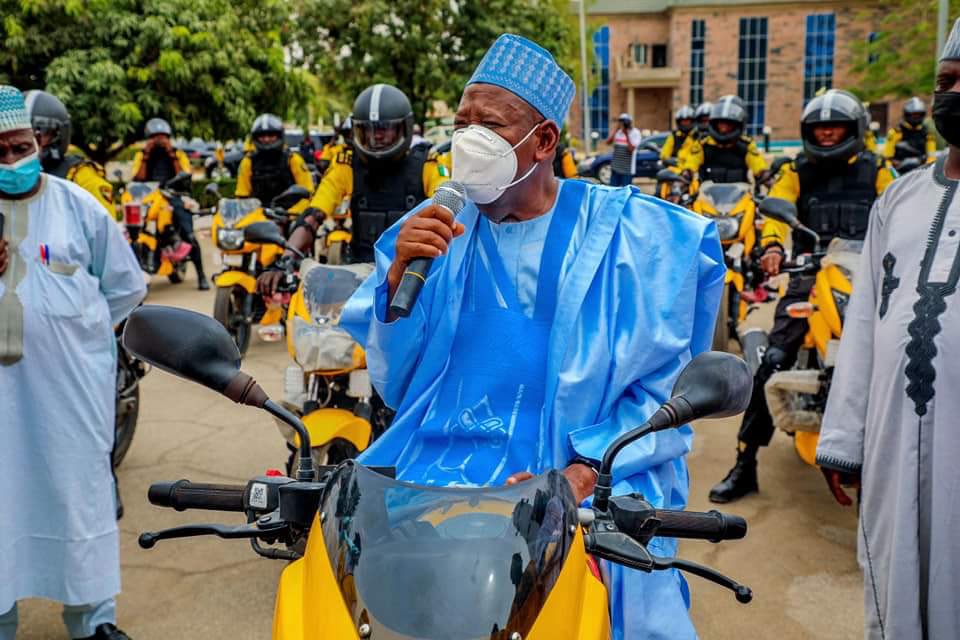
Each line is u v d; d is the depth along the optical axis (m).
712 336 2.21
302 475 1.77
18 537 3.14
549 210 2.22
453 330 2.18
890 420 2.44
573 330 2.06
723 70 40.81
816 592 3.85
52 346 3.11
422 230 1.87
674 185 8.85
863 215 4.97
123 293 3.38
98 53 11.06
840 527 4.49
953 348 2.32
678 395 1.73
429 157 4.87
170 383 6.94
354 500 1.56
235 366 1.81
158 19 11.16
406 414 2.18
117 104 11.05
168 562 4.12
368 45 14.75
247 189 7.84
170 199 10.53
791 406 4.43
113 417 3.33
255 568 4.07
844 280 4.40
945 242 2.41
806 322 4.73
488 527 1.48
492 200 2.13
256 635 3.54
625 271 2.11
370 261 4.93
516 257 2.19
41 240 3.15
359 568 1.43
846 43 39.94
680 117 12.67
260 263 7.41
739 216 7.45
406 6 14.52
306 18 14.74
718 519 1.72
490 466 2.04
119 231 3.35
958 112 2.38
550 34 16.27
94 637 3.31
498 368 2.12
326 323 3.97
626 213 2.20
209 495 1.79
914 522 2.37
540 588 1.41
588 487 1.86
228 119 12.12
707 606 3.75
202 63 11.44
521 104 2.11
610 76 42.25
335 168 4.99
